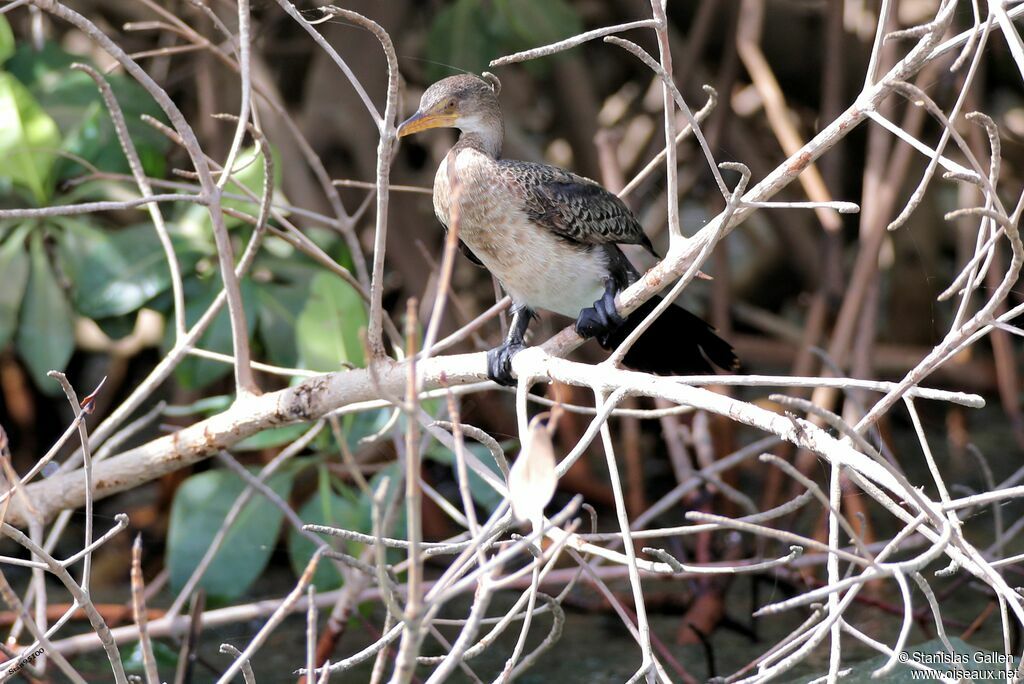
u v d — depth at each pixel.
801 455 11.12
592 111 14.05
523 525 9.61
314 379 6.94
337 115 12.95
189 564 9.02
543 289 7.75
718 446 11.80
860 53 13.63
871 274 11.63
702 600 9.38
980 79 12.48
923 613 8.91
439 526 11.07
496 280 8.19
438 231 14.38
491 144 8.11
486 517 11.04
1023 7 5.59
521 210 7.49
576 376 5.71
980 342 14.34
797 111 15.19
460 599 10.07
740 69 14.91
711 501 10.85
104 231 10.23
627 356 8.00
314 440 9.66
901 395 5.34
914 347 13.97
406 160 14.22
